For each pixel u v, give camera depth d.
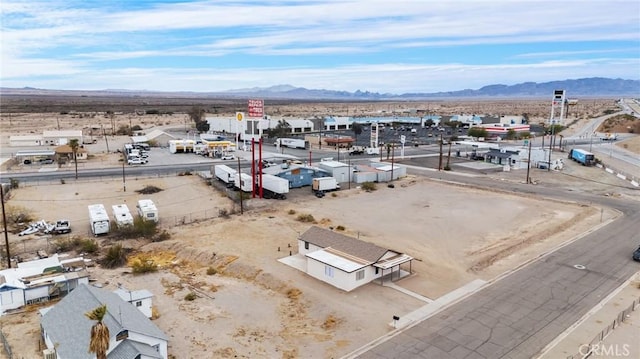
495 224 55.16
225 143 114.31
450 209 62.53
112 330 24.75
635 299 34.06
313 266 39.06
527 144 130.25
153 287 37.78
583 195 71.00
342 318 31.95
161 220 57.38
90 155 106.38
